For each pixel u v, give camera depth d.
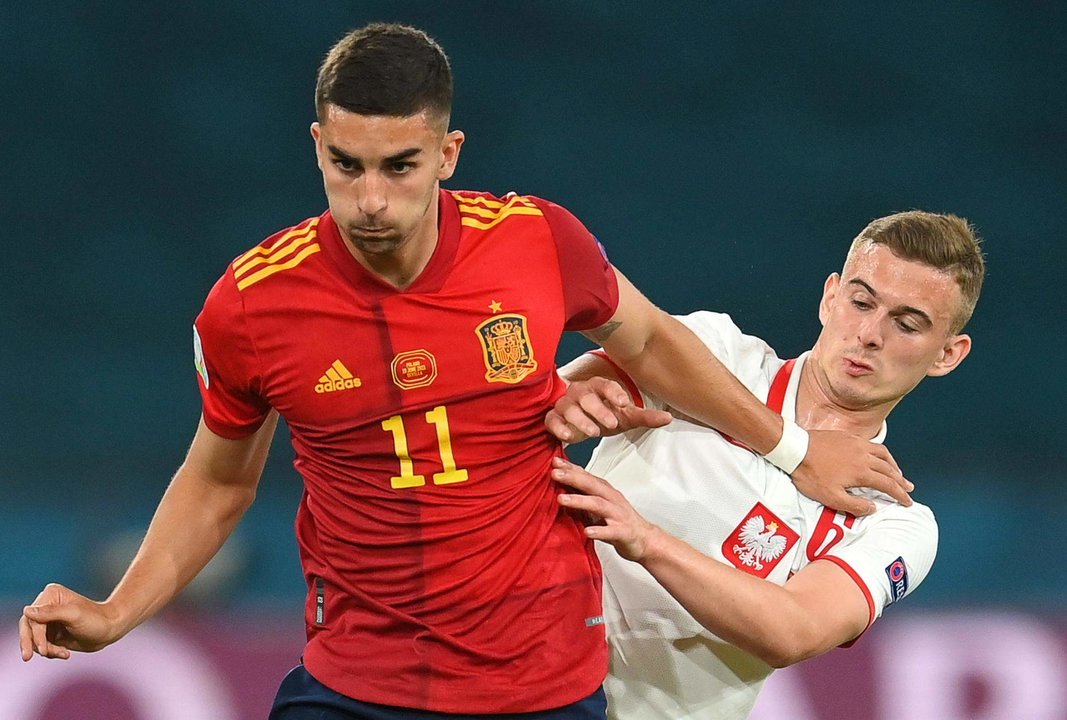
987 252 39.75
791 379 13.06
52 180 39.00
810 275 39.88
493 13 40.91
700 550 12.54
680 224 40.19
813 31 41.22
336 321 10.30
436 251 10.35
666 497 12.53
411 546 10.55
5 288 38.12
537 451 10.82
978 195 40.44
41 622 10.33
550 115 40.78
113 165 39.31
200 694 17.66
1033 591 30.05
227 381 10.70
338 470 10.63
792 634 11.30
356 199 9.58
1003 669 17.80
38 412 36.56
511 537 10.70
